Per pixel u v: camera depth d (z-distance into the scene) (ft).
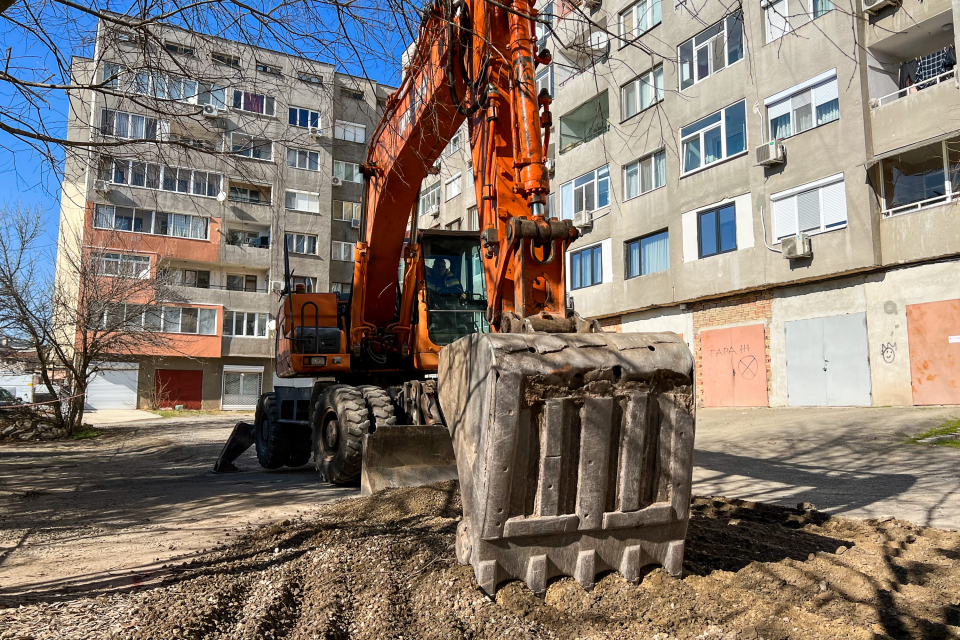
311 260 112.06
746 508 17.93
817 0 50.39
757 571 11.48
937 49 47.98
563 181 76.48
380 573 11.23
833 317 50.14
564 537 10.34
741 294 57.11
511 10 13.52
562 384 10.09
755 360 55.67
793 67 51.98
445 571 10.69
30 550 15.15
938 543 13.79
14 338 59.57
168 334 95.86
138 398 103.86
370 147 26.30
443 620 9.37
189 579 11.80
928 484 21.49
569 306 14.26
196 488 25.86
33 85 15.10
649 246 65.77
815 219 50.29
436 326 25.84
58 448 50.88
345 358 27.12
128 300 66.74
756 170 54.49
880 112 46.93
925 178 46.09
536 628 9.31
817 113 50.47
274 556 13.17
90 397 101.14
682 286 60.90
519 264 12.65
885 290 47.03
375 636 8.91
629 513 10.50
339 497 21.47
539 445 10.12
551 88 78.48
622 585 10.48
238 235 109.60
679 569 11.03
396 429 20.90
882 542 13.97
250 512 19.48
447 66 18.16
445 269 26.63
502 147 15.35
